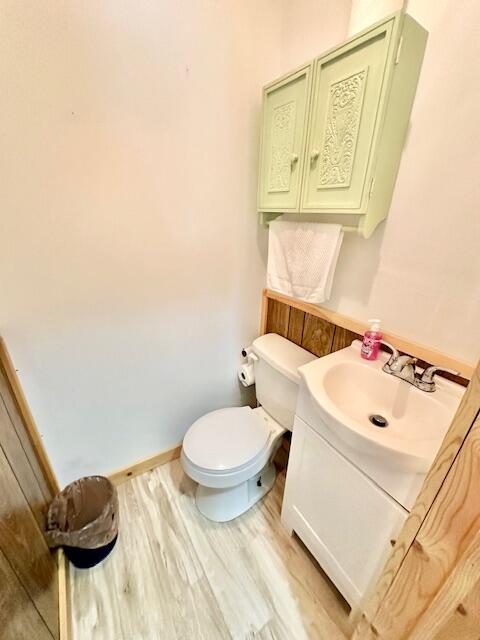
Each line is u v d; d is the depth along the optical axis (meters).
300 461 1.09
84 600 1.07
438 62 0.78
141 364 1.36
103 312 1.18
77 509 1.26
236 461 1.21
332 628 1.01
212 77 1.08
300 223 1.17
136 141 1.02
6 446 0.82
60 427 1.25
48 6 0.78
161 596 1.08
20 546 0.77
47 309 1.06
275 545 1.25
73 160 0.95
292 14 1.13
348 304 1.21
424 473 0.68
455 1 0.72
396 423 0.96
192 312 1.41
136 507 1.40
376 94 0.79
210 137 1.16
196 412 1.67
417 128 0.86
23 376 1.09
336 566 1.02
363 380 1.05
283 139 1.10
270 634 0.99
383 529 0.81
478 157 0.76
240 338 1.65
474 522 0.52
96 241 1.07
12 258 0.95
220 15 1.02
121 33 0.88
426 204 0.88
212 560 1.20
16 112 0.83
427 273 0.93
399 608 0.74
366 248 1.08
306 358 1.36
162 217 1.17
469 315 0.86
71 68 0.85
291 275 1.26
